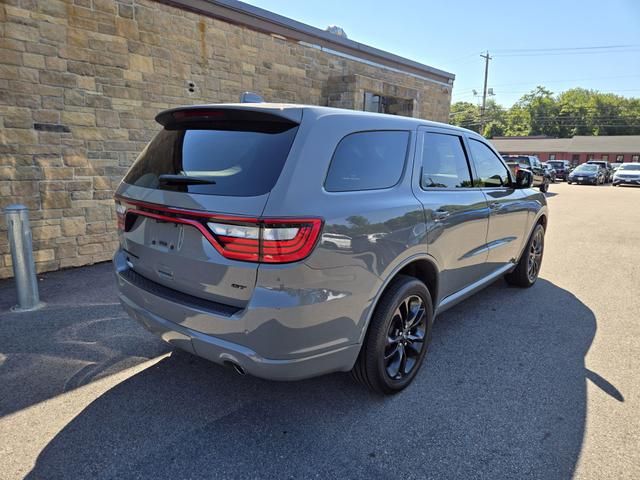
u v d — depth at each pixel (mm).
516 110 90938
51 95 5289
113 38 5734
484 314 4312
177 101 6523
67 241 5637
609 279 5609
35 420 2555
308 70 8508
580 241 8094
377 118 2811
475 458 2293
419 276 3184
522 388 2961
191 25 6547
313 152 2266
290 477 2152
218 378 3041
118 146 5957
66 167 5516
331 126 2416
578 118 83062
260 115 2391
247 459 2270
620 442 2418
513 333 3859
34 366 3152
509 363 3309
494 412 2689
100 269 5664
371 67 9875
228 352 2193
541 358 3395
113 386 2926
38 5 5062
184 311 2324
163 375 3070
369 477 2156
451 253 3242
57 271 5543
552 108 86250
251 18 7348
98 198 5852
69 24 5328
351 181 2467
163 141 2826
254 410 2688
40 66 5160
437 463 2256
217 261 2176
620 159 54125
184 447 2352
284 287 2066
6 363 3186
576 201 15805
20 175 5160
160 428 2504
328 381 3029
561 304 4625
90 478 2125
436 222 2975
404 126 3021
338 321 2291
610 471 2203
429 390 2930
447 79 12219
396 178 2822
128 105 5992
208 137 2557
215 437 2436
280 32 7855
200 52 6719
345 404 2758
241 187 2182
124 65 5883
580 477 2162
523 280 5039
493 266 4125
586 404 2777
